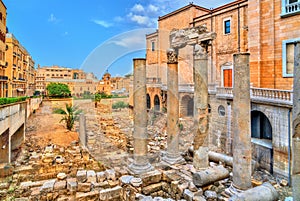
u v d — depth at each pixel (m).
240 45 15.38
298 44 3.84
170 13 21.33
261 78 12.68
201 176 5.36
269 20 12.25
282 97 9.08
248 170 5.12
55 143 13.76
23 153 11.62
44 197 5.79
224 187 5.63
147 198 4.70
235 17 15.71
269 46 12.27
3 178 7.39
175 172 6.03
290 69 11.35
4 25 22.23
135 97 5.70
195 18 19.05
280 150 9.12
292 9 11.16
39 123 21.86
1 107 8.62
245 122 5.16
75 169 8.05
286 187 8.23
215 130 7.01
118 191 5.40
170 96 6.83
